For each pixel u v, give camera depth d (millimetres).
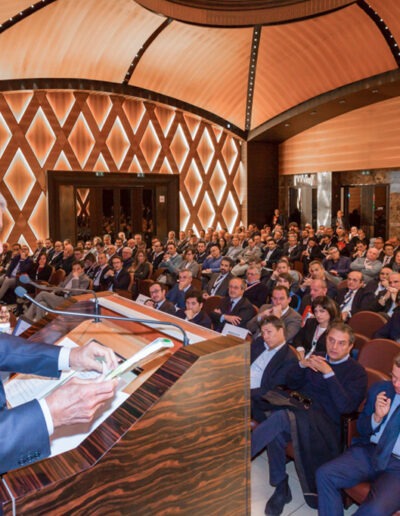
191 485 1177
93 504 995
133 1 9977
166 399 1115
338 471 2707
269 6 10344
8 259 11570
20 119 13500
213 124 16312
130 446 1051
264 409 3484
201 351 1226
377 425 2740
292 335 4676
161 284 5445
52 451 1109
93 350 1372
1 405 1076
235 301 5617
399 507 2463
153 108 15336
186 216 16297
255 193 17156
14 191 13602
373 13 10094
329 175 15453
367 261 8453
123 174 14883
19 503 902
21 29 10680
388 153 13648
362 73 12281
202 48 12469
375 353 3758
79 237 14422
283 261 6621
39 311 5941
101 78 13633
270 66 13141
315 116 14727
